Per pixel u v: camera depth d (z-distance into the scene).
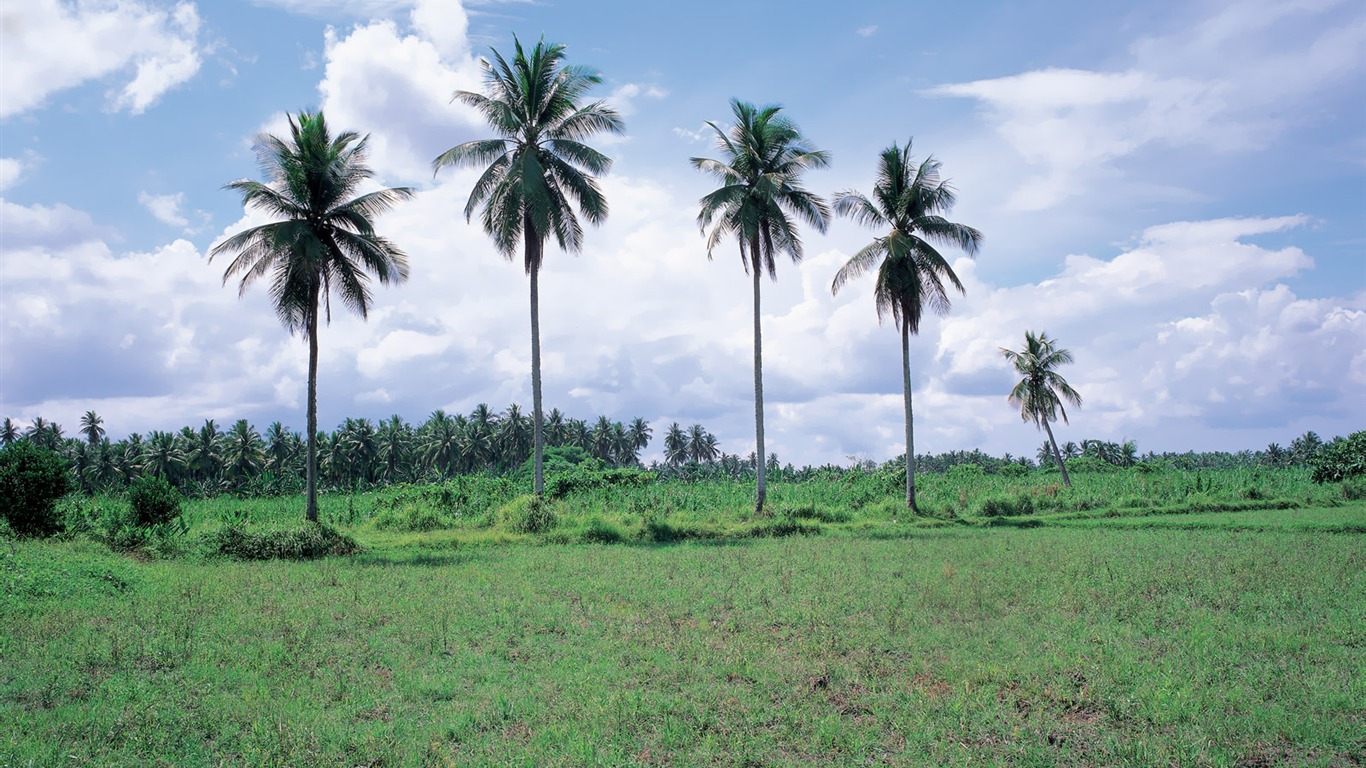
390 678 9.08
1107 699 7.85
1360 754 6.66
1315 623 10.87
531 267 30.52
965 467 54.12
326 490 86.00
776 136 31.33
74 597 13.02
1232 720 7.27
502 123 29.25
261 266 27.53
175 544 21.92
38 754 6.64
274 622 11.63
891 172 33.62
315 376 27.34
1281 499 36.31
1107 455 102.06
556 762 6.53
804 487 39.91
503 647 10.32
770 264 32.41
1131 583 13.85
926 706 7.77
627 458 116.81
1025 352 49.91
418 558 21.31
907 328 33.78
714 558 19.23
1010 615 11.69
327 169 26.20
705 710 7.85
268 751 6.70
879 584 14.52
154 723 7.40
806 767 6.60
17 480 21.86
